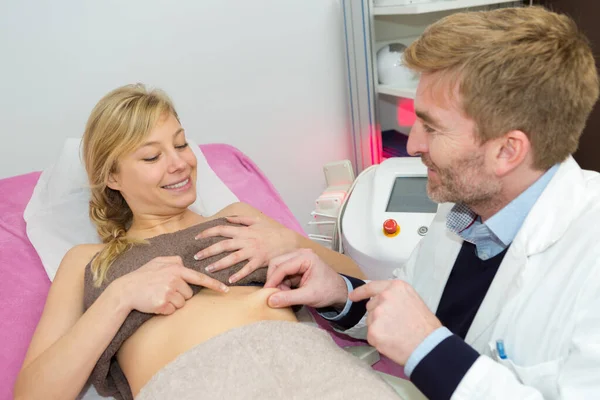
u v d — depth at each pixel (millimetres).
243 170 2016
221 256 1370
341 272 1552
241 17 2133
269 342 1129
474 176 1001
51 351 1178
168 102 1420
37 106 1933
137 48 2014
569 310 905
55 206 1636
